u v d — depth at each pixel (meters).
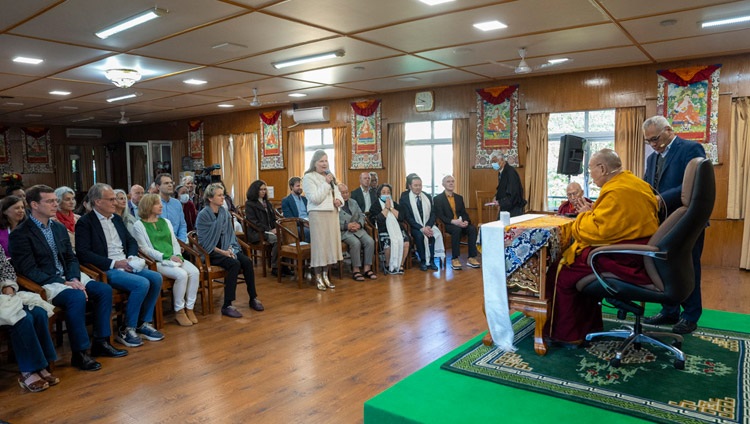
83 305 3.28
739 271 5.86
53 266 3.39
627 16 4.40
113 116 11.55
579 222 2.93
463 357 3.03
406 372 3.10
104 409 2.69
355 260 5.79
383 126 8.89
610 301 3.00
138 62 5.96
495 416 2.29
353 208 6.11
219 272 4.49
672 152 3.28
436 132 8.53
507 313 3.10
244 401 2.75
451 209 6.46
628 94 6.64
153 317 4.00
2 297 2.89
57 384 3.01
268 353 3.48
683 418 2.20
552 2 4.00
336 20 4.39
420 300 4.82
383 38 5.05
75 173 13.52
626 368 2.79
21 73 6.48
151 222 4.25
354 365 3.23
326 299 4.94
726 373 2.69
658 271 2.63
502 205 6.80
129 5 3.88
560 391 2.51
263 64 6.20
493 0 3.94
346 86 8.05
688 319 3.38
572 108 7.06
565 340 3.12
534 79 7.34
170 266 4.10
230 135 11.30
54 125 12.98
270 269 6.48
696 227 2.54
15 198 3.63
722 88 6.01
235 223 6.53
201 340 3.78
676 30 4.86
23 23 4.27
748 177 5.86
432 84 8.00
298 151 10.16
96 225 3.80
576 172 4.20
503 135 7.64
